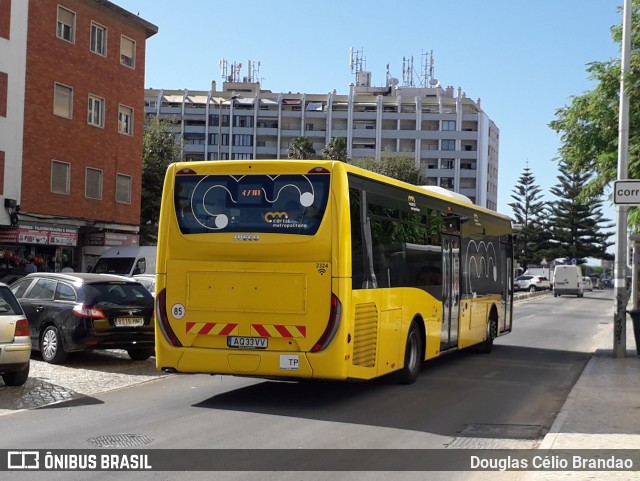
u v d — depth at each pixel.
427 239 13.20
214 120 115.69
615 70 19.89
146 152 45.50
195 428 8.59
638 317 16.39
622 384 12.09
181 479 6.39
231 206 10.09
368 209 10.62
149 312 14.27
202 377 12.88
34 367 13.41
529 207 98.50
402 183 12.17
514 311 37.00
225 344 9.98
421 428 8.82
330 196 9.80
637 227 22.52
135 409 9.82
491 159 124.19
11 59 31.53
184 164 10.37
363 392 11.48
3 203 31.22
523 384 12.70
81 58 35.41
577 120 21.28
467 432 8.66
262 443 7.84
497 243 18.27
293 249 9.78
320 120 116.38
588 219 96.31
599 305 45.41
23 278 15.07
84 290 13.92
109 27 37.25
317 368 9.63
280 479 6.43
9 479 6.37
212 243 10.07
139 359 14.95
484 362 15.84
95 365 14.05
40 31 33.03
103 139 36.91
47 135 33.50
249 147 115.69
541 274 72.06
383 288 11.02
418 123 115.88
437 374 13.77
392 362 11.42
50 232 33.41
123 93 38.34
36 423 8.80
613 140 20.33
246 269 9.94
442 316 13.90
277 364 9.74
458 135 115.31
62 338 13.77
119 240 37.81
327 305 9.65
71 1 34.69
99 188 36.81
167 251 10.29
